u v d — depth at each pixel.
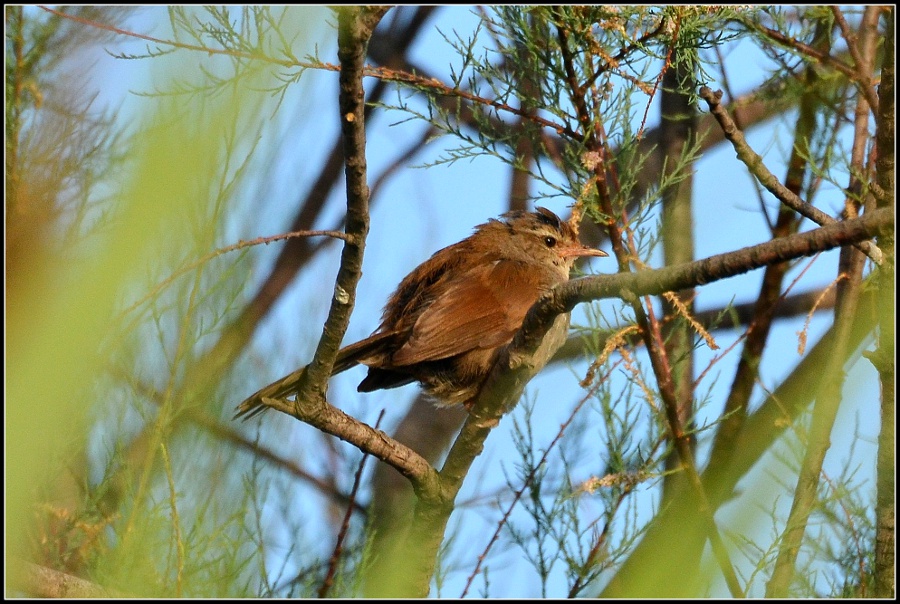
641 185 12.52
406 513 11.36
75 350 2.14
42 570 6.34
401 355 10.16
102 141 6.97
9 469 2.17
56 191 6.54
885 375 7.93
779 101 11.94
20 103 7.19
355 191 6.27
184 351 7.13
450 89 10.15
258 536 7.65
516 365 7.82
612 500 9.43
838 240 5.26
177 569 6.42
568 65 9.84
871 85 9.58
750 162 8.38
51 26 7.51
